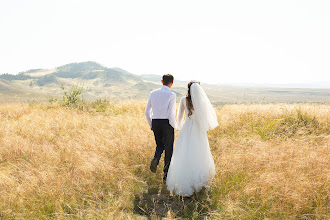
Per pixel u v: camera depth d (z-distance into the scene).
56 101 11.49
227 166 3.91
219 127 6.62
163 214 2.97
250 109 8.16
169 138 3.93
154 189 3.71
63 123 6.81
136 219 2.83
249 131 6.19
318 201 2.86
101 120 7.31
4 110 9.38
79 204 3.05
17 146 4.70
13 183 3.32
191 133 3.63
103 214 2.83
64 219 2.70
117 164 4.11
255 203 2.96
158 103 3.86
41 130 6.04
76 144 4.90
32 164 4.03
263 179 3.25
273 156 3.99
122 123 6.71
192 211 3.03
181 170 3.55
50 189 3.20
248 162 3.94
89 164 3.81
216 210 2.94
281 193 2.99
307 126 6.48
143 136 5.39
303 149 4.41
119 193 3.41
